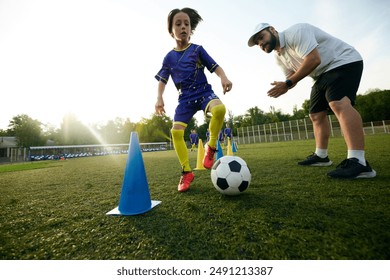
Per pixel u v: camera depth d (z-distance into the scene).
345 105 2.29
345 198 1.61
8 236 1.33
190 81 2.49
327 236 1.06
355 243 0.99
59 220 1.58
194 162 6.03
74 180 3.74
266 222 1.27
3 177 4.81
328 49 2.41
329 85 2.41
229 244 1.05
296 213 1.38
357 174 2.19
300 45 2.37
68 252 1.10
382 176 2.23
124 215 1.59
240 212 1.46
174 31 2.62
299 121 27.97
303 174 2.67
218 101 2.30
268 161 4.46
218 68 2.52
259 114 50.50
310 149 7.82
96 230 1.34
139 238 1.19
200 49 2.60
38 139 38.75
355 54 2.38
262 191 1.99
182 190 2.20
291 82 2.30
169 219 1.44
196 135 18.16
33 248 1.16
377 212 1.31
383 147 5.80
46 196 2.49
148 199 1.69
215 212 1.50
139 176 1.71
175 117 2.47
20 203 2.18
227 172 1.87
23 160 31.44
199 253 0.99
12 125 38.62
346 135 2.31
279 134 29.61
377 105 33.78
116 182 3.26
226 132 17.11
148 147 39.81
